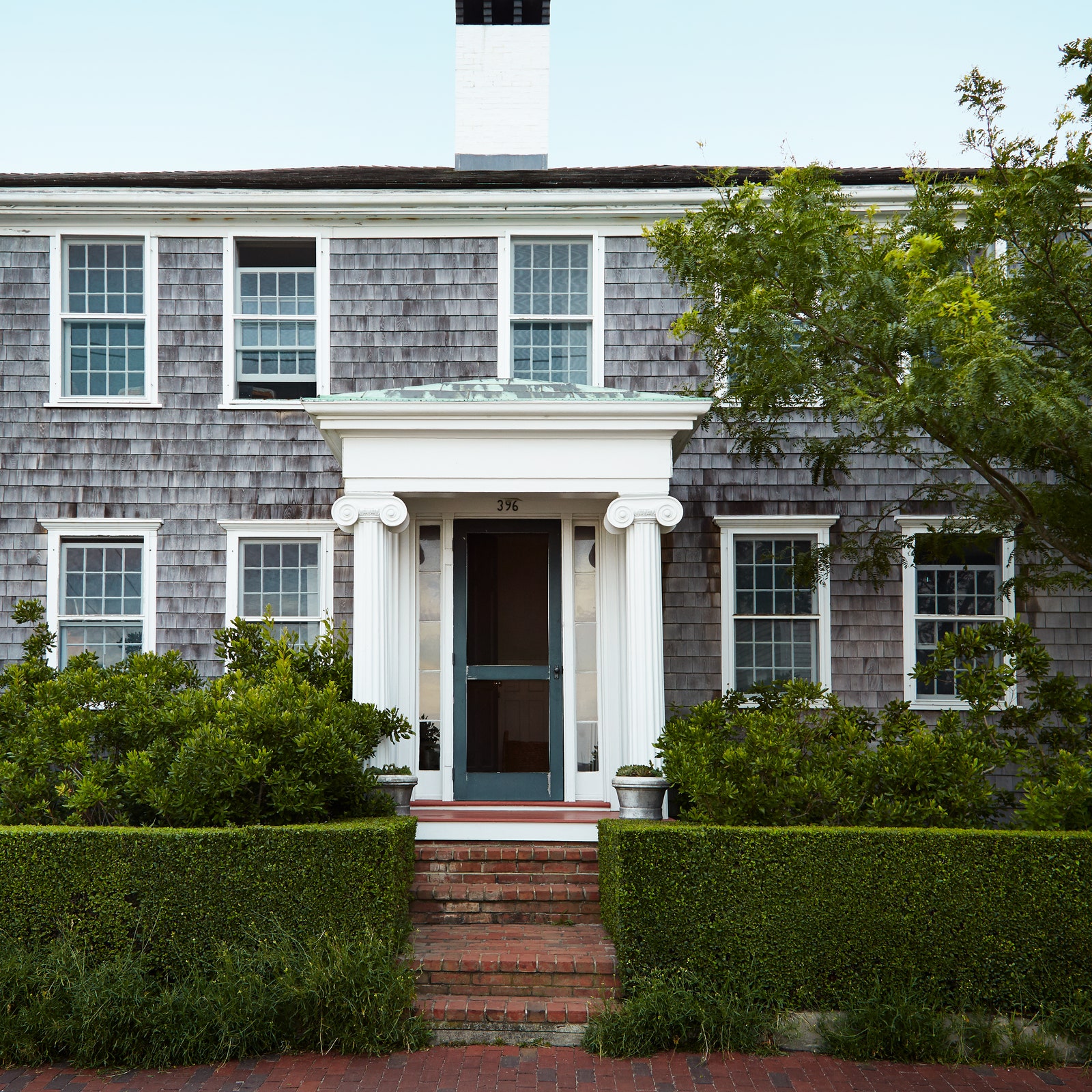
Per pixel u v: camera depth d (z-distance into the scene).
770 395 8.89
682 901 7.27
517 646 10.61
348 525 9.37
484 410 9.26
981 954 7.14
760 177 11.23
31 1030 6.70
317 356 11.38
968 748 8.30
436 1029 7.07
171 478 11.25
